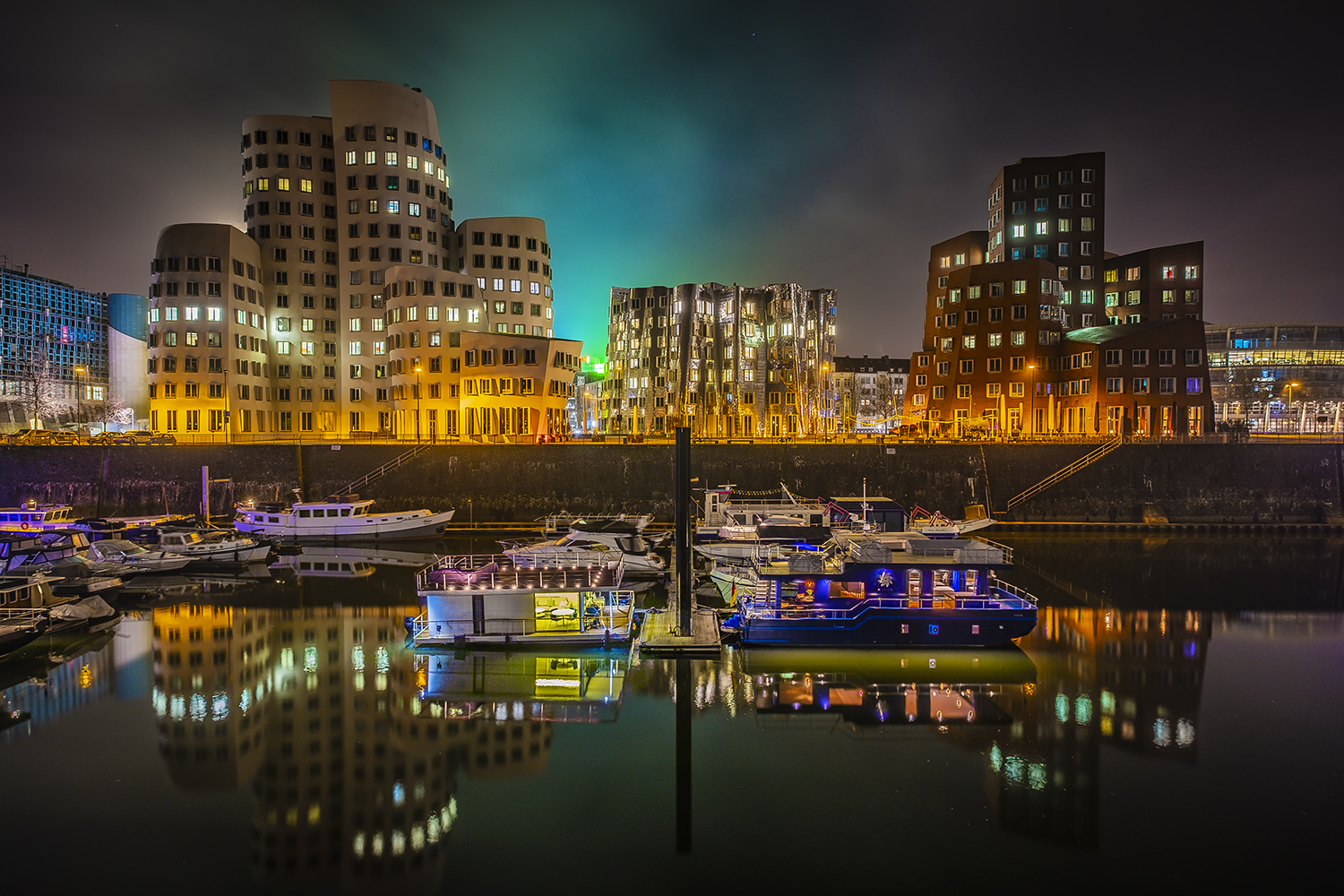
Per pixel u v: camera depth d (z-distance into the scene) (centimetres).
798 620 2980
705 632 3091
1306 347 9669
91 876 1617
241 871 1638
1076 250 8675
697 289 9300
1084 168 8694
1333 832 1767
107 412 12100
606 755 2145
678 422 8950
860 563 3042
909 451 6297
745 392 9112
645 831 1780
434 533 5891
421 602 3862
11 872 1631
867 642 2984
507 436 6669
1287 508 6131
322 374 8569
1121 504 6197
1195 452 6225
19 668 2889
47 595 3503
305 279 8544
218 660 2956
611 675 2750
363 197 8525
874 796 1936
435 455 6294
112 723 2381
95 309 14925
